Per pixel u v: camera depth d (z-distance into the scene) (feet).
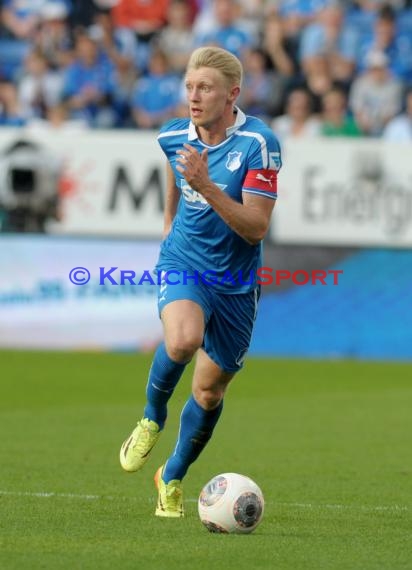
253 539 62.90
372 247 186.91
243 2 230.89
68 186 188.03
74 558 56.80
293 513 73.61
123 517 70.08
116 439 109.91
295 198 186.70
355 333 188.44
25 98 224.33
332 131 211.20
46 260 189.57
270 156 67.41
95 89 224.53
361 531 67.00
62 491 81.30
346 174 185.68
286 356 189.57
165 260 70.28
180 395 142.92
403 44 231.50
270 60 222.07
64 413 127.34
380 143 185.06
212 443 109.19
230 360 69.36
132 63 227.61
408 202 185.68
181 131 70.69
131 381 155.33
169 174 73.26
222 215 65.41
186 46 229.04
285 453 103.30
